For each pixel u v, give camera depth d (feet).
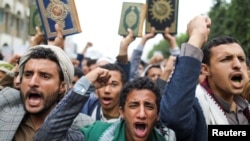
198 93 7.98
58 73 8.29
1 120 8.34
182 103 7.18
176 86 7.21
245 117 8.23
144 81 8.14
